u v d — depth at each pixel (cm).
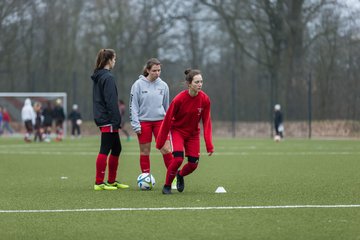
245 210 2106
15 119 9956
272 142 7656
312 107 9200
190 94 2470
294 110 9356
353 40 9469
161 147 2538
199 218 1961
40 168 4044
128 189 2791
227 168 3909
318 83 9169
